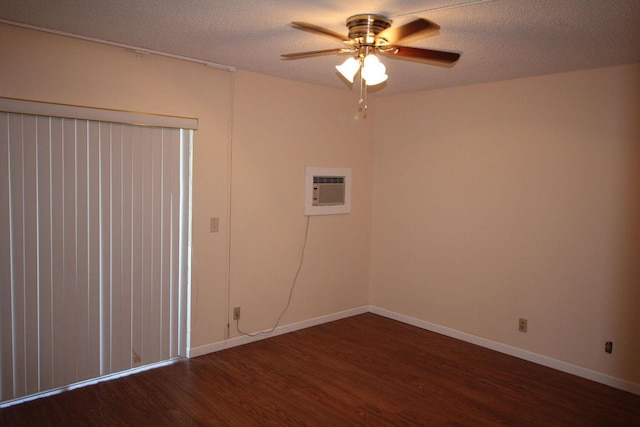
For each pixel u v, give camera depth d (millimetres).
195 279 3723
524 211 3879
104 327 3295
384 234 4953
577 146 3570
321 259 4633
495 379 3535
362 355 3941
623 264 3385
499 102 3990
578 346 3627
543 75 3719
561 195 3668
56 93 2949
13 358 2938
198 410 2979
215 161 3754
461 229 4301
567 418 2996
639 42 2789
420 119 4566
